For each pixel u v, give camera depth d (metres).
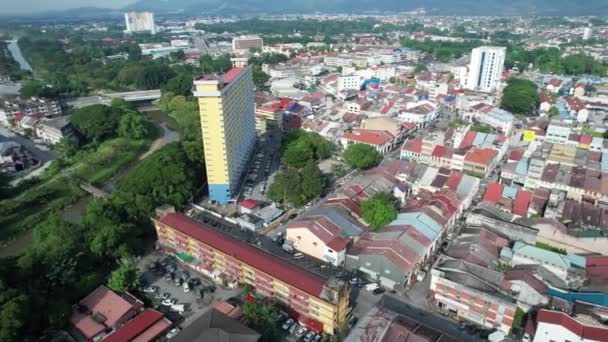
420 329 88.38
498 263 117.19
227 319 91.56
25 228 158.25
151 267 127.12
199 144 190.12
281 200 164.38
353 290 114.56
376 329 89.06
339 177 187.75
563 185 160.38
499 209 144.50
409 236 124.00
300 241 132.00
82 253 118.94
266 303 103.81
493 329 99.19
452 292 103.31
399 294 113.00
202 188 179.38
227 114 155.50
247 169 199.25
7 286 100.06
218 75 160.75
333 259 124.50
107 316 103.25
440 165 193.00
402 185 165.12
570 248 128.62
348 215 141.38
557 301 98.81
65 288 110.62
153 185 159.00
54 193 182.88
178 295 114.06
